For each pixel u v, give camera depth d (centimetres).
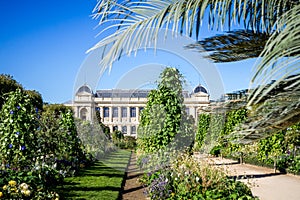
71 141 1029
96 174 952
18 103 681
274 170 1130
